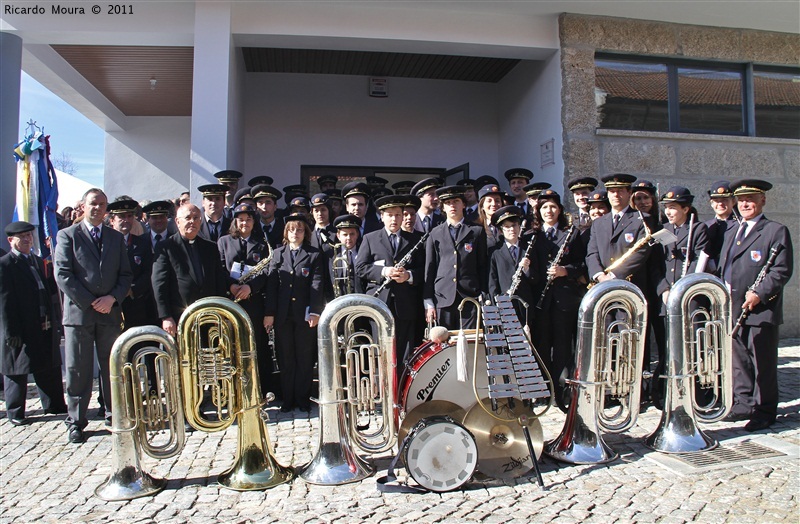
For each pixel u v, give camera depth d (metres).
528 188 6.29
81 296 4.55
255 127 9.52
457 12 7.55
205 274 4.91
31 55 7.53
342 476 3.64
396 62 9.09
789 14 7.75
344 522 3.16
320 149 9.68
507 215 5.02
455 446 3.55
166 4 7.00
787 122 8.57
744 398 4.80
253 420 3.71
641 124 8.02
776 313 4.61
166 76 9.07
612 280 4.04
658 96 8.11
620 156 7.79
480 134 10.04
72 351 4.59
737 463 3.88
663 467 3.84
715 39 8.12
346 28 7.34
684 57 8.10
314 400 3.78
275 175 9.56
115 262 4.78
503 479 3.70
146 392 3.62
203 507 3.37
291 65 9.23
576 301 5.14
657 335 5.23
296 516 3.23
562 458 3.94
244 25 7.20
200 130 6.92
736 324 4.73
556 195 5.38
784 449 4.14
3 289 5.01
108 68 8.74
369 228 6.36
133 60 8.43
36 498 3.54
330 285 5.44
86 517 3.27
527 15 7.69
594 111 7.75
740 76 8.45
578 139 7.66
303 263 5.27
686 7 7.49
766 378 4.61
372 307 3.65
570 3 7.32
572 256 5.37
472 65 9.20
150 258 5.43
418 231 5.35
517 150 9.15
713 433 4.54
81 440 4.60
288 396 5.26
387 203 5.12
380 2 7.20
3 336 5.05
